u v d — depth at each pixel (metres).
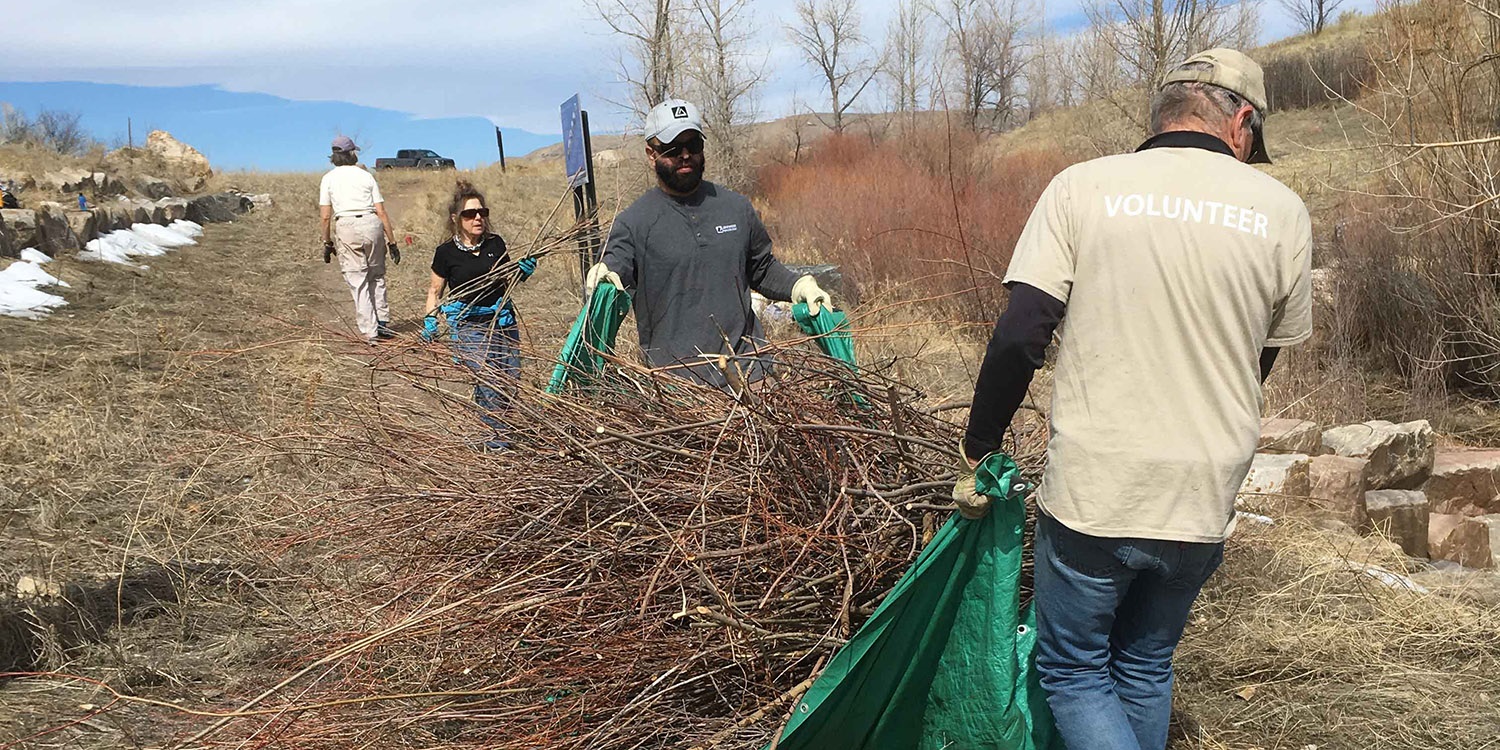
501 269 4.21
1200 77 2.21
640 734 2.54
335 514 3.40
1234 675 3.35
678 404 3.04
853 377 3.03
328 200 8.69
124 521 4.36
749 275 3.91
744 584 2.61
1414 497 4.90
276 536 3.86
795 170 20.22
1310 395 6.23
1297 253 2.08
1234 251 2.03
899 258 10.06
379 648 2.83
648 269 3.64
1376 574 3.95
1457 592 3.87
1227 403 2.06
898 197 13.31
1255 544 4.11
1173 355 2.06
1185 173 2.09
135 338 8.10
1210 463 2.05
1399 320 7.28
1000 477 2.25
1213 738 3.01
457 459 3.12
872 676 2.43
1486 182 6.61
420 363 3.33
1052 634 2.27
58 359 7.21
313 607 3.41
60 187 16.56
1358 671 3.33
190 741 2.43
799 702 2.39
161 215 16.80
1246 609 3.70
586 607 2.62
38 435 5.17
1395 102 7.26
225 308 9.95
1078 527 2.11
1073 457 2.12
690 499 2.67
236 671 3.27
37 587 3.61
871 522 2.68
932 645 2.44
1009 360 2.11
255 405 5.20
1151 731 2.32
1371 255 7.50
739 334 3.70
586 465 2.82
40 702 3.10
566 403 3.05
